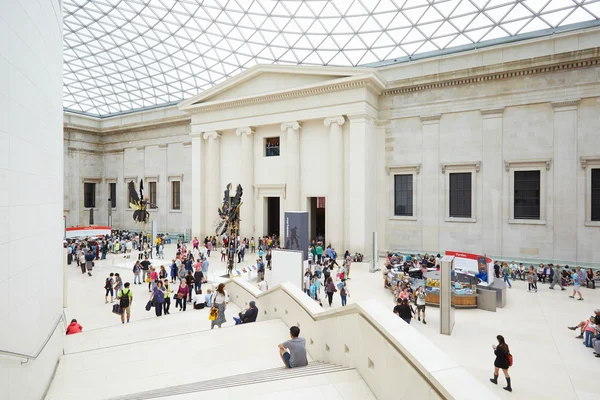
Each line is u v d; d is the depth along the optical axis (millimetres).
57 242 7289
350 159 24766
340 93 25031
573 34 20922
